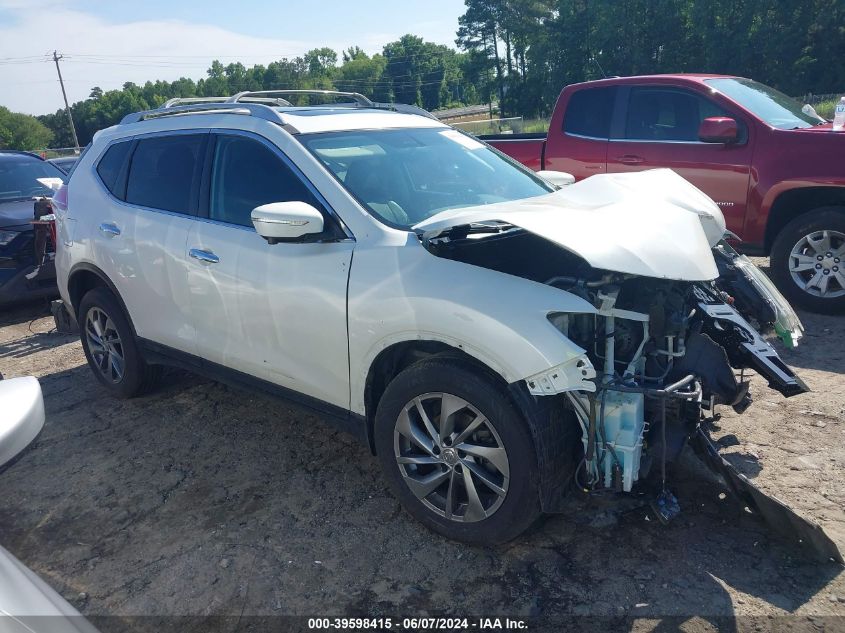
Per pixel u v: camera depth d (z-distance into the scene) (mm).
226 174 3830
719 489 3238
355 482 3629
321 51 170750
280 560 3010
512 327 2633
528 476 2705
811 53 54281
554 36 69812
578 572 2824
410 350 3150
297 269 3336
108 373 4922
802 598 2600
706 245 2961
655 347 2912
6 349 6379
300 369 3449
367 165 3600
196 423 4449
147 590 2865
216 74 162625
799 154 5719
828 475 3375
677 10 60656
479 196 3762
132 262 4293
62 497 3645
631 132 6734
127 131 4645
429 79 149125
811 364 4773
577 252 2533
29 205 7930
